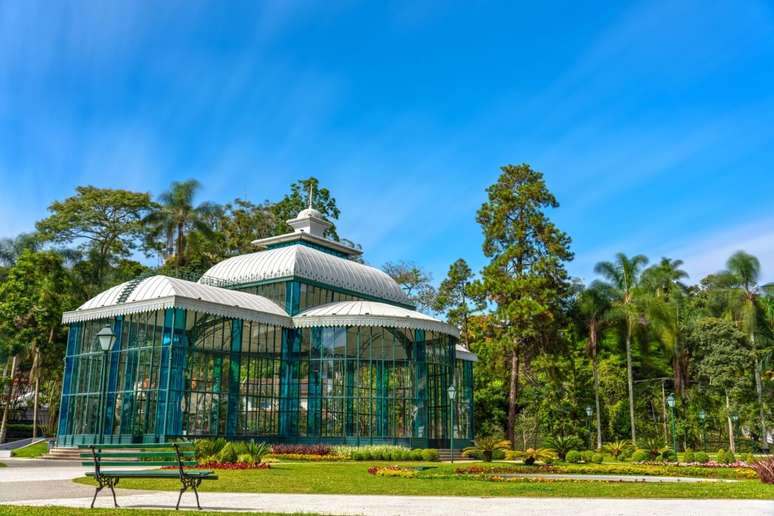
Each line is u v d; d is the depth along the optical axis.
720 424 66.75
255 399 42.28
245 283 48.44
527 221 63.09
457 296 76.56
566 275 61.94
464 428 49.91
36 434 58.78
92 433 37.59
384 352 44.22
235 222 73.25
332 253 54.97
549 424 62.97
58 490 17.30
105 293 40.72
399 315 43.16
